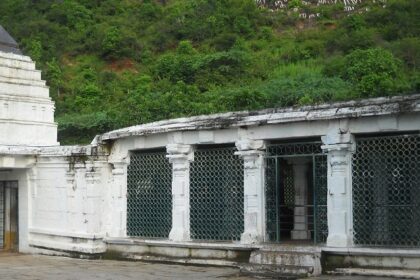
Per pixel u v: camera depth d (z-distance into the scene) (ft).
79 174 55.36
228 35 181.37
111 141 54.44
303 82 130.62
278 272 39.37
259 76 151.74
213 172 47.67
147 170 52.19
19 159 59.57
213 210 47.52
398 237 38.99
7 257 57.00
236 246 44.19
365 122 39.58
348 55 143.02
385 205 39.58
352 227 40.37
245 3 201.98
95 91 152.66
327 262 40.40
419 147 38.32
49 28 192.44
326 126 41.11
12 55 70.28
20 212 61.87
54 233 57.41
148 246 50.57
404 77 128.88
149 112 116.88
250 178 44.68
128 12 211.82
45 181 59.62
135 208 52.95
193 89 136.05
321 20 196.95
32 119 70.79
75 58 183.42
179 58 161.58
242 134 44.98
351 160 40.73
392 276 37.27
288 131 42.75
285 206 46.68
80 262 51.24
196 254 47.06
